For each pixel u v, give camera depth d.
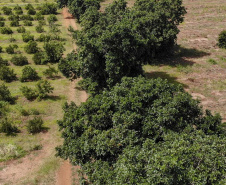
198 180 9.73
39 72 27.98
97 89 18.56
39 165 16.20
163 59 30.69
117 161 11.25
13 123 19.83
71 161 13.30
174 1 28.44
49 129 19.47
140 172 9.93
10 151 16.97
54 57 29.80
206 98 22.88
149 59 21.30
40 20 42.72
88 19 26.84
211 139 11.49
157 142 12.77
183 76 26.75
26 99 23.09
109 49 17.48
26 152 17.17
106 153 12.23
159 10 27.17
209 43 34.91
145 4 28.27
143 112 13.10
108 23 23.38
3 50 32.62
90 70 18.36
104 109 13.51
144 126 12.65
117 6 28.22
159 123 12.41
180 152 10.12
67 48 33.66
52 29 37.56
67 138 13.34
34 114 21.00
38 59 29.75
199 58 30.75
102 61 18.33
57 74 27.91
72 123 13.75
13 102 22.48
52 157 16.88
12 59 29.19
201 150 10.59
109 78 17.50
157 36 27.50
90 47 17.33
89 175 11.41
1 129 18.77
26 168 15.93
